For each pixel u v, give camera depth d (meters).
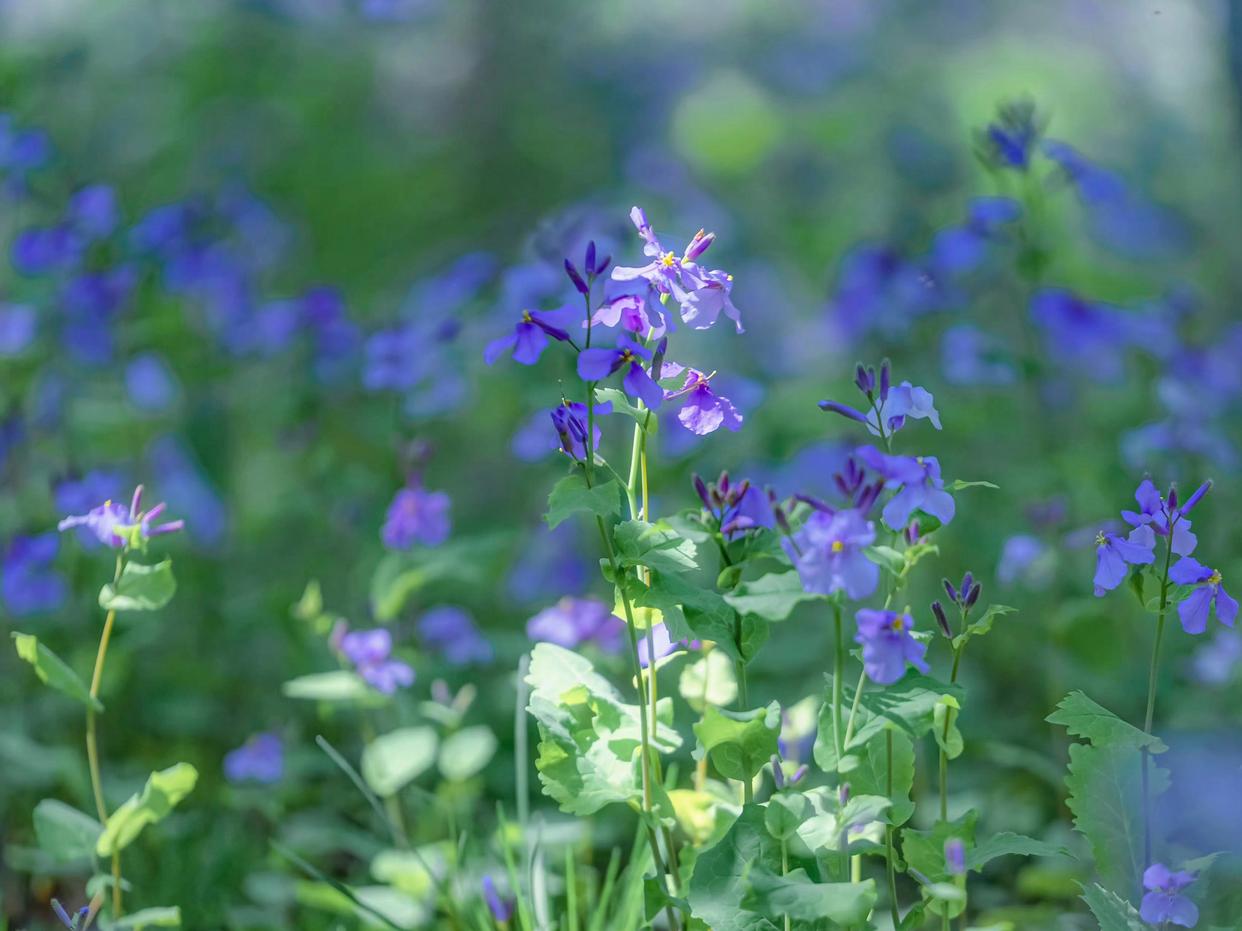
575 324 2.80
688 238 8.91
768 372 6.76
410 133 12.47
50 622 5.18
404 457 5.11
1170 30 11.98
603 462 2.78
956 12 13.74
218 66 10.67
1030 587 5.12
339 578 5.97
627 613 2.79
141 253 6.18
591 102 12.95
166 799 3.23
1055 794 4.58
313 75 11.33
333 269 10.32
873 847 2.86
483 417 7.48
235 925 4.01
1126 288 8.24
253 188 9.94
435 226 11.15
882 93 13.07
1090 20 12.76
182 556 5.92
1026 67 12.68
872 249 6.39
